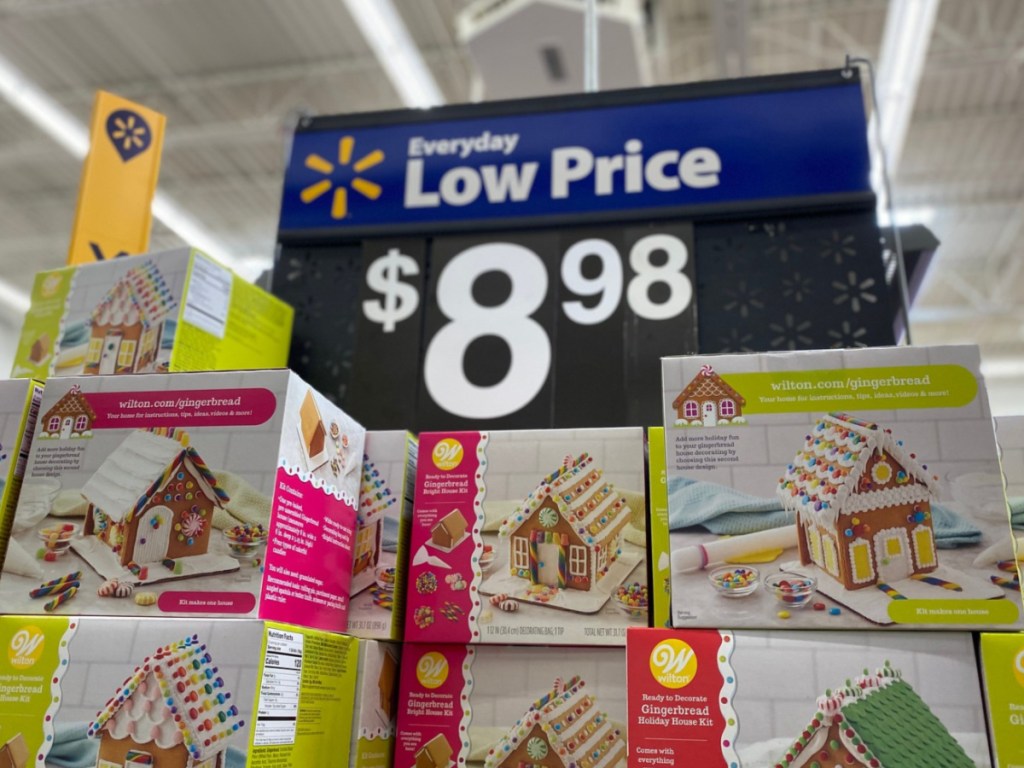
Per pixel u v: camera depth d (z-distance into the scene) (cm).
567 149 192
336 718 116
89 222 186
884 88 545
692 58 689
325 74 697
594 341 177
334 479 128
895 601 103
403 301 187
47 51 681
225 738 100
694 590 108
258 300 176
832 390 112
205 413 117
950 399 109
